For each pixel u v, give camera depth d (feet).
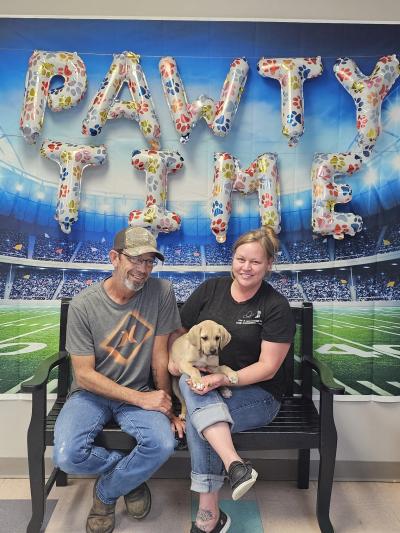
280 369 6.53
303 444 6.14
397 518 6.68
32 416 6.04
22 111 7.09
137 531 6.31
